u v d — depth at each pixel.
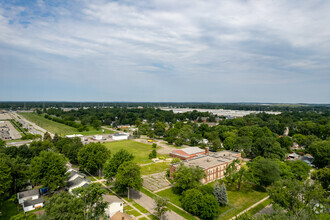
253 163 81.75
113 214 56.84
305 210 46.38
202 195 58.25
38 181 66.81
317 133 169.12
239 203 66.19
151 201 66.25
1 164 62.12
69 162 107.25
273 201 58.84
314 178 73.06
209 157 102.69
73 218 41.44
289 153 134.12
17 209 60.44
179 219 55.88
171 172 87.44
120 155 77.56
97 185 50.91
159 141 174.00
